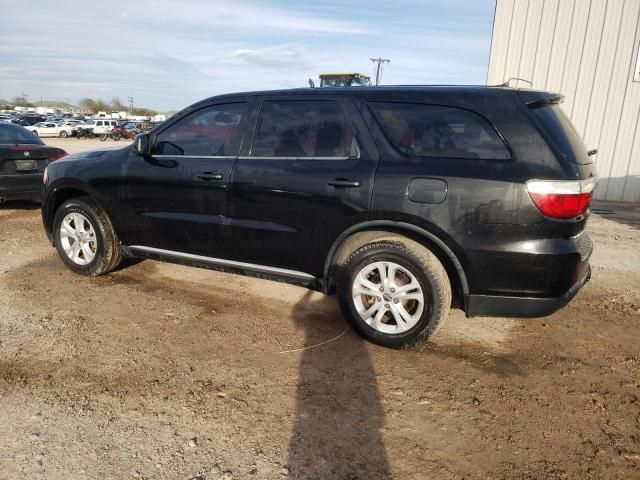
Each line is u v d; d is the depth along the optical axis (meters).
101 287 4.64
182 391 2.97
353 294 3.58
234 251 4.03
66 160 4.88
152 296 4.46
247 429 2.63
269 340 3.67
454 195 3.16
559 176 3.00
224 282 4.90
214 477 2.28
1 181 7.35
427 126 3.36
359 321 3.61
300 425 2.68
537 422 2.76
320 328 3.90
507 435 2.64
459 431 2.67
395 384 3.11
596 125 11.08
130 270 5.16
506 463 2.43
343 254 3.65
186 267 5.32
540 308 3.15
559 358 3.52
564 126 3.30
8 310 4.05
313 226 3.63
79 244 4.83
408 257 3.33
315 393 2.99
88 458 2.37
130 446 2.47
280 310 4.25
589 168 3.29
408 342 3.46
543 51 11.13
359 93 3.63
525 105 3.17
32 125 52.75
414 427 2.69
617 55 10.66
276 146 3.84
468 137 3.23
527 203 3.02
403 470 2.36
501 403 2.94
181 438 2.54
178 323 3.92
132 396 2.90
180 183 4.14
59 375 3.09
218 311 4.18
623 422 2.78
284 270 3.88
